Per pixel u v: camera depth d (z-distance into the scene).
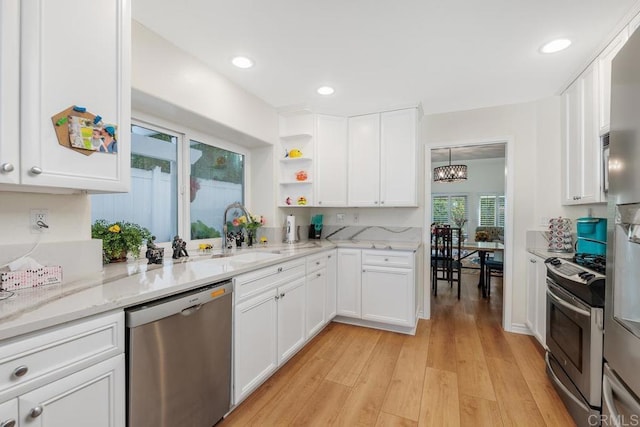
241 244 2.73
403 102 2.90
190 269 1.65
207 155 2.63
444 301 3.91
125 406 1.11
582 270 1.67
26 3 1.01
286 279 2.15
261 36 1.82
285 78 2.38
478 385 1.98
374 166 3.08
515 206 2.90
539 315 2.42
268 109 2.94
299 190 3.18
